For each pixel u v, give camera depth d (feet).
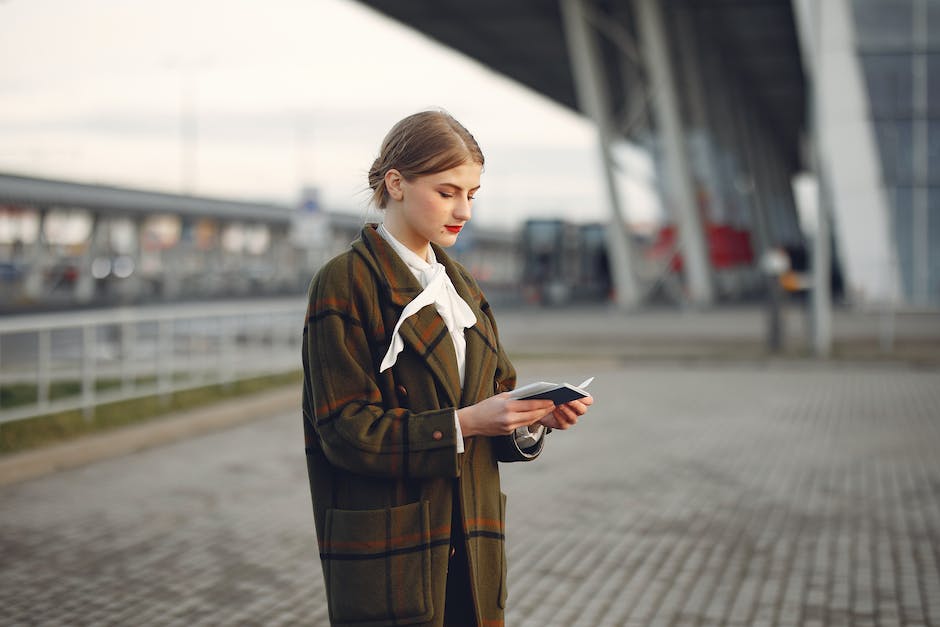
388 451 7.24
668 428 37.06
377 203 7.95
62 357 45.55
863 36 108.99
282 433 36.52
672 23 129.80
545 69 162.61
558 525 23.02
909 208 108.58
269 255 209.05
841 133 109.70
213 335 43.52
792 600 17.67
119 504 25.07
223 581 18.89
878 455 31.63
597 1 119.65
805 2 109.60
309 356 7.55
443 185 7.55
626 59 135.95
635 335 81.15
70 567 19.76
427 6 117.50
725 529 22.61
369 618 7.41
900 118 108.58
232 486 27.22
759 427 37.29
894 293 107.96
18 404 34.17
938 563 19.92
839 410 41.73
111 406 36.58
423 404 7.56
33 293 145.28
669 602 17.60
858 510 24.41
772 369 59.16
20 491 26.55
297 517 23.76
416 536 7.46
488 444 7.95
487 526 7.84
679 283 124.67
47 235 144.05
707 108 144.15
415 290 7.66
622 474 28.81
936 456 31.42
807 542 21.50
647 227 128.47
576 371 57.21
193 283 188.24
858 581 18.75
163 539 21.84
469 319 7.89
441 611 7.48
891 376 55.31
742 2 123.54
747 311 109.60
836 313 106.11
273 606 17.49
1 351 34.50
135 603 17.65
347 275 7.58
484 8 119.14
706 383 51.85
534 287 151.02
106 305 120.78
